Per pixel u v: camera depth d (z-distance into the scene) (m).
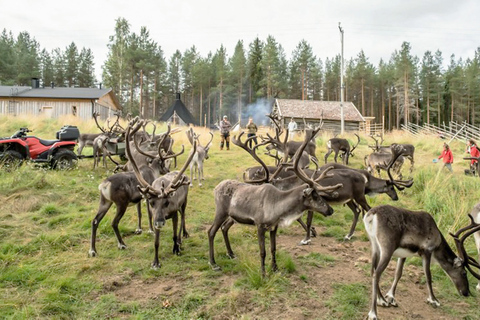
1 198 8.02
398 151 7.24
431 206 8.12
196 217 7.68
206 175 11.77
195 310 4.26
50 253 5.66
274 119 9.45
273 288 4.71
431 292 4.49
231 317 4.14
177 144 17.11
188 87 61.50
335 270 5.39
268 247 6.25
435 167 13.95
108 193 5.77
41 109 28.81
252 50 58.41
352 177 6.74
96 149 11.84
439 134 26.23
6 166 10.16
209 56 66.19
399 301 4.59
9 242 5.91
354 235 6.95
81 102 28.78
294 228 7.36
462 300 4.66
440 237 4.50
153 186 5.74
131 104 44.69
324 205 4.90
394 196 7.34
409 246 4.32
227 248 5.77
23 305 4.19
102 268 5.24
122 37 45.22
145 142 11.24
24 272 4.92
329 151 13.84
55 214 7.41
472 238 6.60
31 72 52.34
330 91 61.88
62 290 4.59
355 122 29.91
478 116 55.25
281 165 6.02
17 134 11.13
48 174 10.02
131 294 4.59
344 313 4.23
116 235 5.93
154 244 5.75
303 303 4.44
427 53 52.75
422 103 59.62
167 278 5.04
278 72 53.03
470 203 8.23
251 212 5.15
